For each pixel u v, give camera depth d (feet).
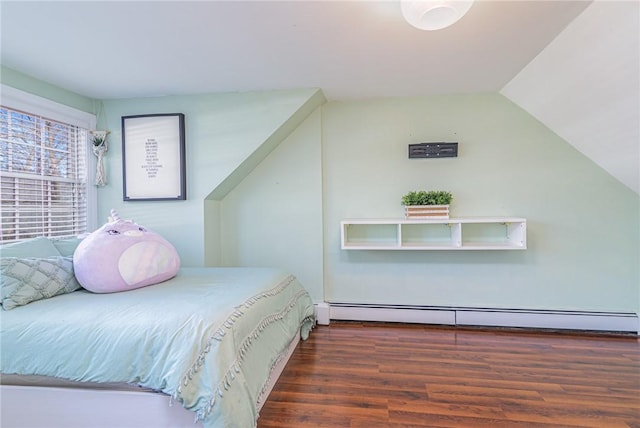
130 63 7.13
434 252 9.43
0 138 6.97
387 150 9.61
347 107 9.76
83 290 5.90
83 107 9.04
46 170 8.05
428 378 6.39
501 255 9.17
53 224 8.20
